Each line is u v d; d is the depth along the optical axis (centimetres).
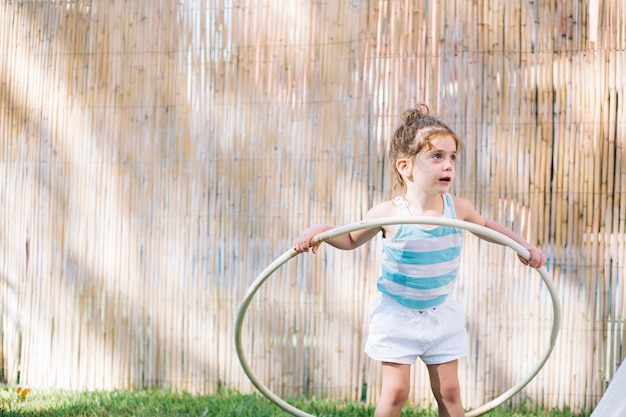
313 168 475
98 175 501
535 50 454
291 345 478
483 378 457
